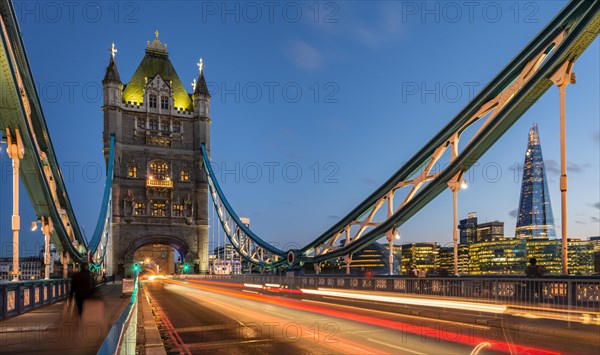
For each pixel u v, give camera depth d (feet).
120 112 355.97
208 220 365.20
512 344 38.65
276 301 92.12
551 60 79.05
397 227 127.03
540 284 52.49
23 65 83.46
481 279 61.57
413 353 35.19
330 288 104.63
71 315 53.88
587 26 72.23
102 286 172.55
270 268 244.63
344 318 59.47
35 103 95.45
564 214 61.26
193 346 39.68
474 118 104.99
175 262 424.87
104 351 9.44
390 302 79.46
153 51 395.14
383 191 134.51
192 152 371.97
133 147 355.15
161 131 368.07
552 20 87.10
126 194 344.90
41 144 109.09
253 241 297.33
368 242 137.08
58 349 32.01
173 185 357.20
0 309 48.70
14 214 68.64
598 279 45.21
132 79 376.68
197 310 72.95
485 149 98.22
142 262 453.99
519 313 54.85
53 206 107.96
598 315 44.73
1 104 74.79
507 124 92.17
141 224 342.64
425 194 113.80
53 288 79.66
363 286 91.09
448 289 67.51
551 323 49.03
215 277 229.25
